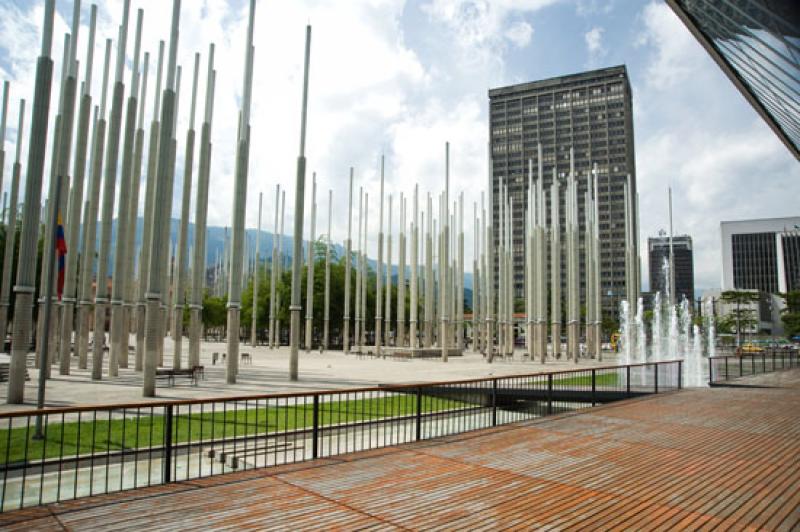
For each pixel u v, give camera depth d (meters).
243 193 26.61
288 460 11.23
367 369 34.88
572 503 6.83
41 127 19.00
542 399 19.92
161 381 25.95
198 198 30.81
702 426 12.36
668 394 18.75
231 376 25.27
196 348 30.39
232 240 26.34
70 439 12.49
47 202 31.91
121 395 20.03
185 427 14.12
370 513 6.43
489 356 45.84
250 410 16.95
